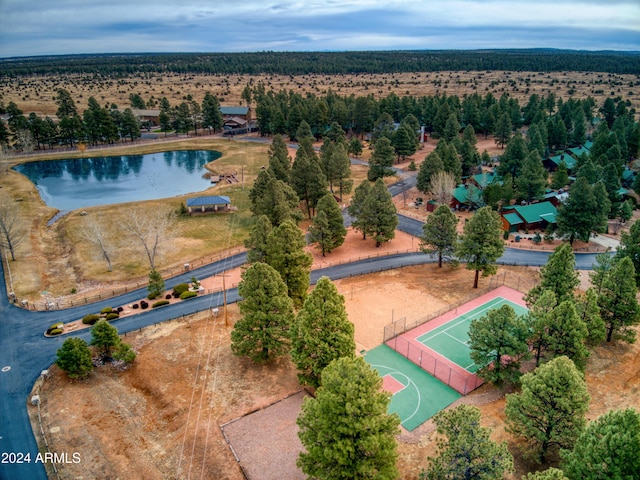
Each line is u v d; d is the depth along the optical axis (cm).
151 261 8975
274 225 10012
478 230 7906
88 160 19612
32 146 19725
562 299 6222
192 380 5984
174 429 5181
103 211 12862
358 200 10619
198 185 16138
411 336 6944
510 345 5425
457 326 7194
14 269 9331
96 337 6209
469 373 6097
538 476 3241
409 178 15762
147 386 5891
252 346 6066
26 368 6328
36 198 14125
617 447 3522
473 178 13675
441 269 9212
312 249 10350
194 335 7000
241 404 5559
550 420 4369
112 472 4634
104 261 9688
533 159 12206
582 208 9575
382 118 19050
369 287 8506
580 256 9612
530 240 10519
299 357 5406
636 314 6206
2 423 5328
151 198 14650
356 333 7025
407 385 5856
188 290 8375
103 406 5559
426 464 4616
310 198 12338
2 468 4691
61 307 7944
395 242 10650
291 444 4953
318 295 5322
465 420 3756
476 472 3662
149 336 7000
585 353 5375
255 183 11650
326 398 3844
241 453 4844
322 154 14988
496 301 7912
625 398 5484
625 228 11069
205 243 10594
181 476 4575
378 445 3778
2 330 7262
